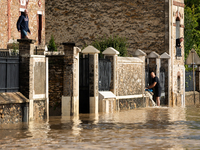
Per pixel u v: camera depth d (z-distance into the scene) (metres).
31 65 19.89
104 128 17.25
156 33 35.19
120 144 13.56
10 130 16.62
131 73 27.83
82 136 15.15
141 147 13.06
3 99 18.47
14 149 12.77
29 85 19.80
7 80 19.31
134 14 35.78
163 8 35.03
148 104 29.70
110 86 26.06
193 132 16.11
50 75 23.08
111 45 33.22
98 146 13.23
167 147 13.06
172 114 23.39
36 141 14.11
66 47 22.78
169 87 33.97
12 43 28.97
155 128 17.23
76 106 23.00
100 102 24.84
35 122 19.38
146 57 31.95
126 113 24.05
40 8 33.41
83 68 24.78
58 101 22.98
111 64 26.11
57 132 16.12
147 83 31.36
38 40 33.69
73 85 22.77
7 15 29.69
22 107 19.47
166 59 34.03
